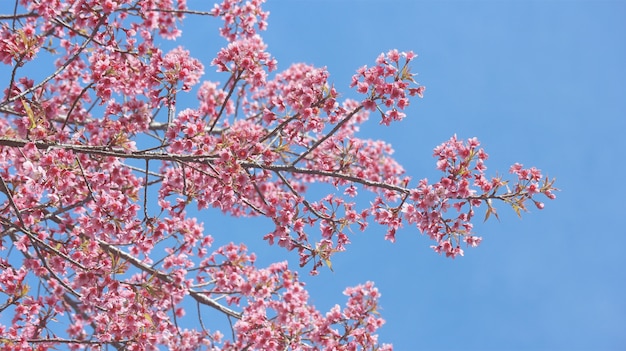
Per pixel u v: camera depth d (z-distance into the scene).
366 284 8.59
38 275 7.20
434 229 6.32
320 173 6.83
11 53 6.02
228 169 6.50
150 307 7.57
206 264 8.70
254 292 8.12
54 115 7.23
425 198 6.20
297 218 6.88
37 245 6.86
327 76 6.55
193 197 6.80
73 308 8.51
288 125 6.96
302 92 6.53
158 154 6.49
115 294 6.75
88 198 7.04
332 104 6.57
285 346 7.86
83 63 8.78
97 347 7.51
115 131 7.06
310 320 8.41
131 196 6.88
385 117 6.26
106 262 6.83
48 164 5.89
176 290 7.55
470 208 6.21
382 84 6.16
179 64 6.77
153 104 6.83
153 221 6.75
